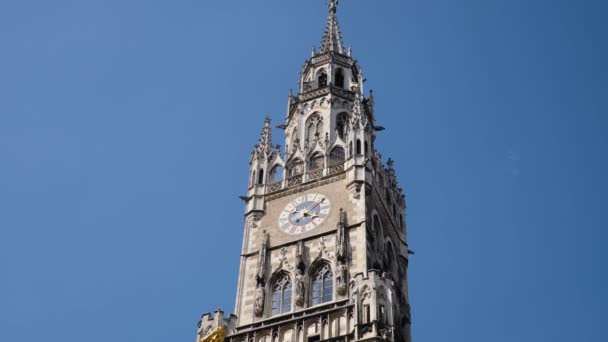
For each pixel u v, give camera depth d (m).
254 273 65.50
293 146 77.12
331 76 83.56
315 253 64.56
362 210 65.88
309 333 58.81
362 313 57.59
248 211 69.81
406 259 72.19
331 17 91.88
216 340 59.16
